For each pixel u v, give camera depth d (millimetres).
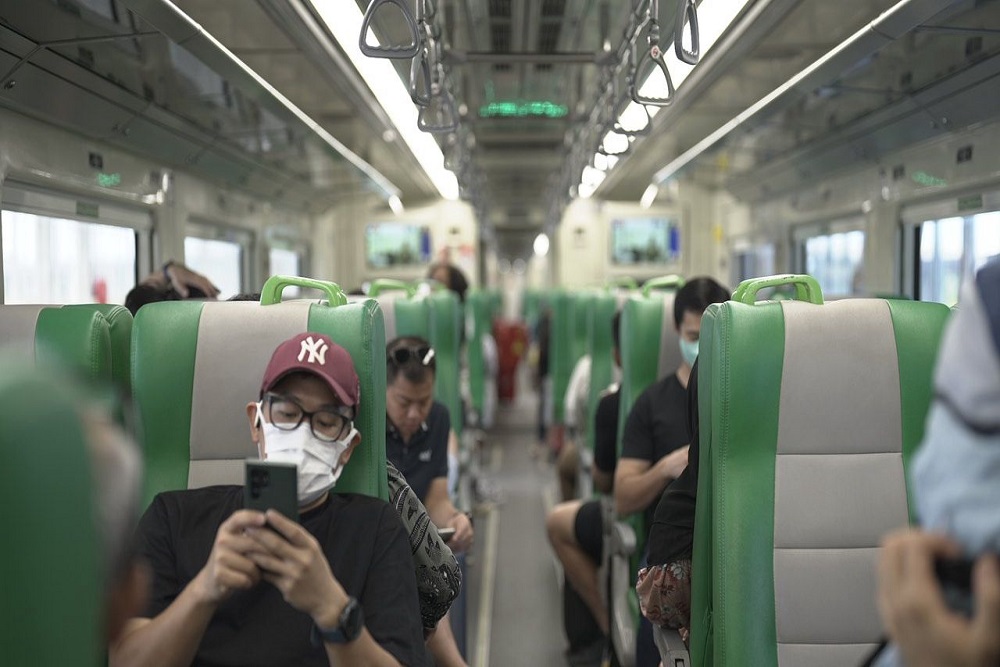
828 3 3037
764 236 7395
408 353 3078
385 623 1683
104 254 4504
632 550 3084
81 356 1994
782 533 2008
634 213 9922
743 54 3785
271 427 1665
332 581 1419
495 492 7281
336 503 1800
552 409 8023
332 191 8344
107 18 2930
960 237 4246
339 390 1660
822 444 2029
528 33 4461
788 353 2020
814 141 5391
